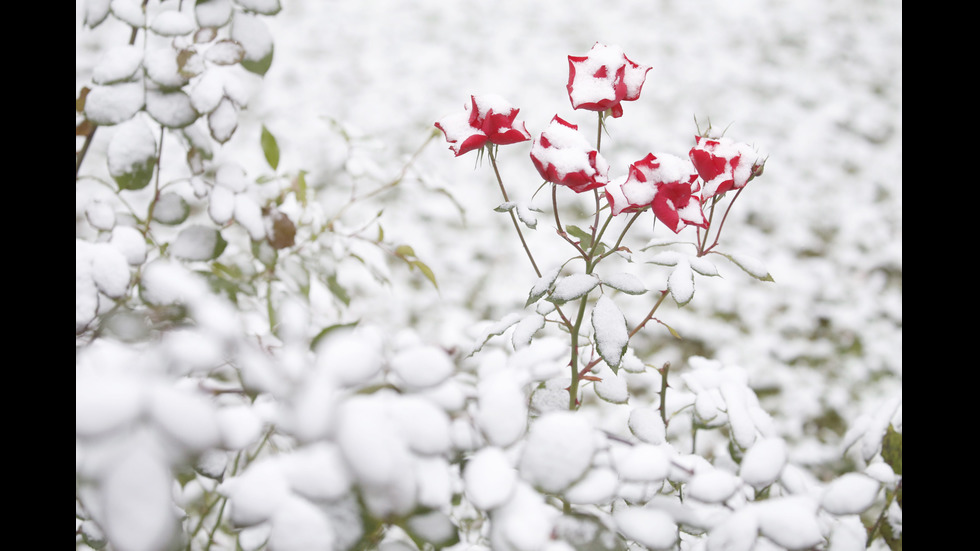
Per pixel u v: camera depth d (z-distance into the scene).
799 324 2.53
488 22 4.48
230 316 1.04
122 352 1.02
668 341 2.42
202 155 1.37
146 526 0.93
